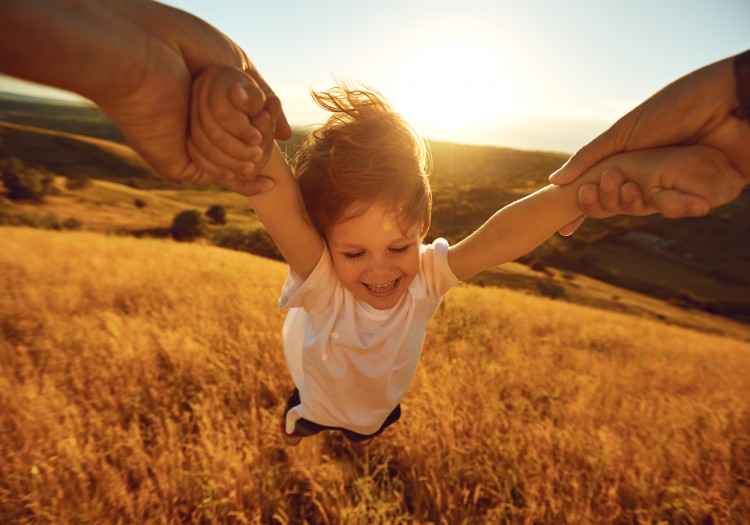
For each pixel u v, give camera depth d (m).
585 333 9.44
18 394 3.53
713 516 2.83
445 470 3.04
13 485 2.61
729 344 14.34
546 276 49.62
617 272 61.06
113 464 2.97
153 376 4.08
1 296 6.65
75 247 14.05
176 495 2.69
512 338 7.38
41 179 60.56
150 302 6.97
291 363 1.49
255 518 2.55
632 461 3.33
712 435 3.88
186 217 51.09
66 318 5.82
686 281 60.50
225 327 5.52
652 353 8.60
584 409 4.07
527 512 2.72
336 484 2.88
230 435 3.19
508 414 3.90
